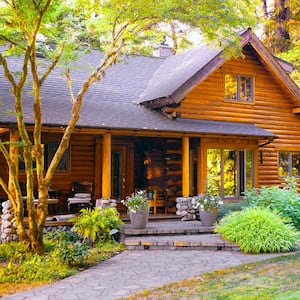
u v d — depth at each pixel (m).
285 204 11.93
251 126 15.38
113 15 9.61
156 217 12.90
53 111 11.81
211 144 13.98
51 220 11.17
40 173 8.88
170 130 12.46
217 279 6.91
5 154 8.53
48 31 9.59
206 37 11.00
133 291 6.48
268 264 7.97
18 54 10.11
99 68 9.98
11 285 7.12
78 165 14.56
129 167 15.48
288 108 16.72
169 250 9.77
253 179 14.88
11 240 10.23
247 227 9.77
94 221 10.51
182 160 13.30
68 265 8.21
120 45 10.91
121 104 14.06
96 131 11.71
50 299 6.20
